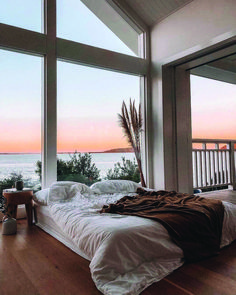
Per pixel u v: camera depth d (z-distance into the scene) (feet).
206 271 6.37
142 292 5.40
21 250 7.98
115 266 5.77
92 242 6.38
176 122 15.55
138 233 6.36
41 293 5.48
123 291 5.18
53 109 12.77
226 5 11.75
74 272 6.45
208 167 16.30
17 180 12.10
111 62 14.79
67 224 7.68
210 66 14.70
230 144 14.99
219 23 12.05
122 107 15.42
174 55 14.46
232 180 15.19
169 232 6.79
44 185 12.44
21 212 12.10
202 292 5.39
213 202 8.71
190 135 15.75
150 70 16.20
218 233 7.81
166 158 15.20
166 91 15.44
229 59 13.75
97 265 5.70
